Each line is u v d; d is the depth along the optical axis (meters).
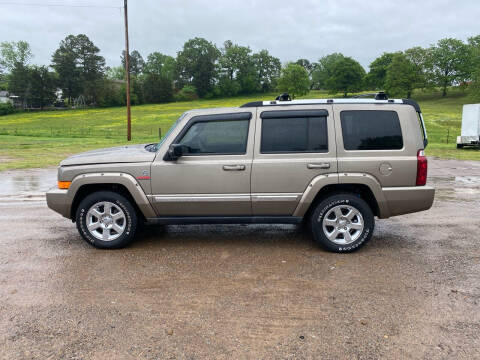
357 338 2.81
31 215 6.69
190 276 3.97
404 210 4.68
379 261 4.39
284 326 2.98
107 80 128.25
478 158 16.70
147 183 4.72
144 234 5.58
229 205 4.73
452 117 63.62
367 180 4.60
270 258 4.51
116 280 3.87
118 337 2.84
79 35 127.31
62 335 2.86
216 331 2.92
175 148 4.51
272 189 4.66
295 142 4.66
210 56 152.75
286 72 117.69
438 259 4.45
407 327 2.95
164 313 3.20
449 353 2.62
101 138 32.59
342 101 4.71
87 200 4.77
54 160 15.43
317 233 4.68
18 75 117.25
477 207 7.21
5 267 4.23
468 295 3.50
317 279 3.88
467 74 105.12
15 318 3.11
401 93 106.00
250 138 4.66
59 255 4.63
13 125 69.06
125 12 28.19
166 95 135.12
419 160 4.63
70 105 127.19
